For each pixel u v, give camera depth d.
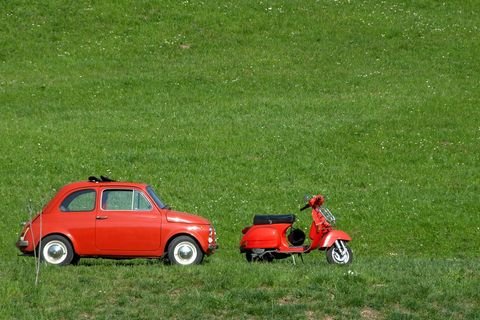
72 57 156.38
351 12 177.50
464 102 137.62
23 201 94.81
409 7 182.38
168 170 107.81
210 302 50.06
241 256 80.12
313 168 110.31
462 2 186.38
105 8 174.75
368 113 132.38
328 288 53.00
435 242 86.19
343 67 153.50
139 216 62.75
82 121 127.81
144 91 142.00
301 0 183.12
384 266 61.41
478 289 52.62
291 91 143.00
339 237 64.06
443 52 160.75
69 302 50.53
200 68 152.12
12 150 112.81
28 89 141.88
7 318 47.91
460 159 115.25
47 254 61.94
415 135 123.12
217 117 130.62
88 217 62.53
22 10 172.62
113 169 107.38
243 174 107.44
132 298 51.69
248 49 160.62
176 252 62.59
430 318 48.94
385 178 107.75
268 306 49.75
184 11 175.00
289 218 65.38
